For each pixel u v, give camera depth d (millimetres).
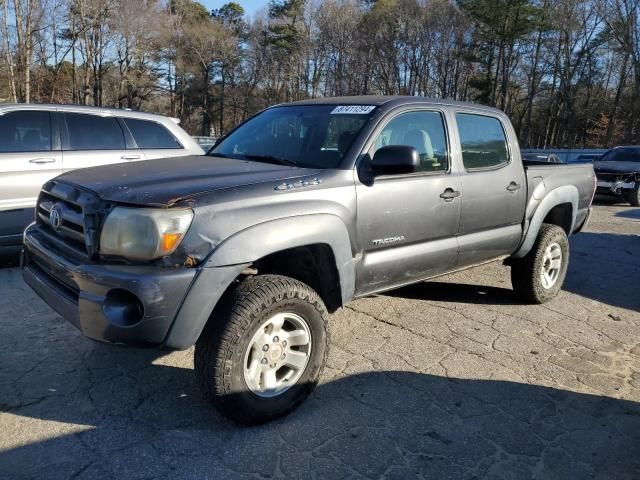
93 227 2748
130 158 6598
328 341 3236
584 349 4344
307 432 2986
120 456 2711
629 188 14047
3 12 34000
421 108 4012
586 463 2877
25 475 2547
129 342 2639
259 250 2812
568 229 5582
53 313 4484
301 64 62312
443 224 3992
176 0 61250
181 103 63625
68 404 3154
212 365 2768
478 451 2914
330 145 3619
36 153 5938
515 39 47125
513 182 4625
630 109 47375
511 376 3793
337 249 3221
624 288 6230
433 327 4598
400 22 55906
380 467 2732
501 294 5609
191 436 2896
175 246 2629
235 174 3131
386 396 3416
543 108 60781
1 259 6008
